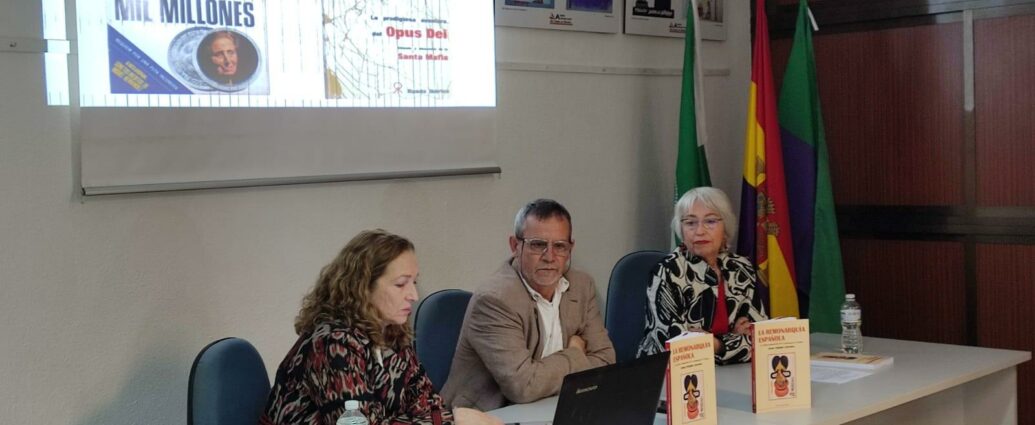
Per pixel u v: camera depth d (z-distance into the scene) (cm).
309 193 328
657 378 235
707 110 468
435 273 365
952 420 353
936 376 303
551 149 404
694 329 326
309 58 326
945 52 426
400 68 351
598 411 218
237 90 310
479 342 286
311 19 327
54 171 275
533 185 398
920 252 439
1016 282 414
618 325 377
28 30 269
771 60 455
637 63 438
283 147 321
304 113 325
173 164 296
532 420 256
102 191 281
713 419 252
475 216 378
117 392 286
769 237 418
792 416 260
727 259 343
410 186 356
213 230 305
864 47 449
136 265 289
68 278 277
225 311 309
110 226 285
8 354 266
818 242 423
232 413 234
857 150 454
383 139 347
